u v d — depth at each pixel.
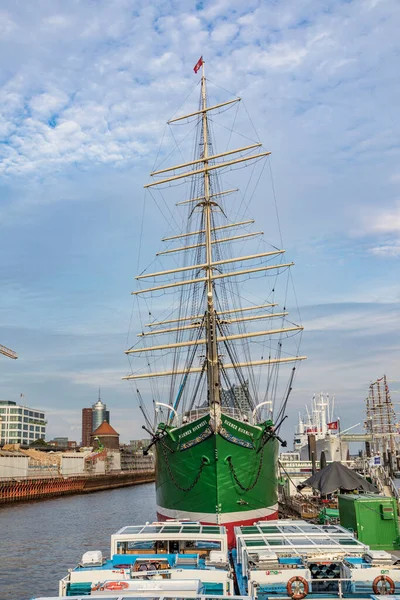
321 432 89.00
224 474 35.59
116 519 73.19
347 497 33.59
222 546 24.08
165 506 39.81
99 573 20.02
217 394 36.44
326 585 20.16
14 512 84.81
